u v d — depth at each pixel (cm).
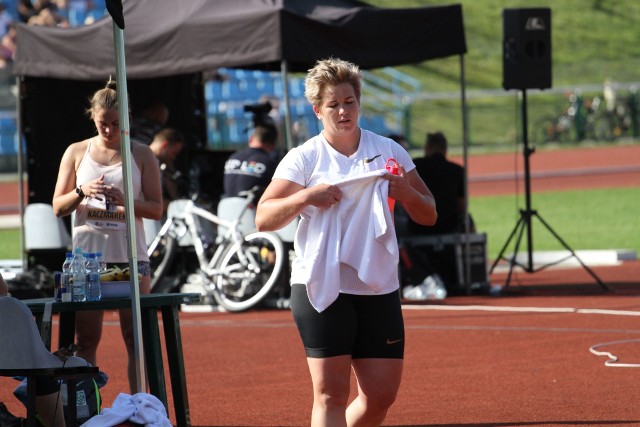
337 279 1323
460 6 3362
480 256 3522
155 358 1555
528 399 1952
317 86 1364
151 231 3372
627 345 2467
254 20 3047
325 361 1328
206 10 3166
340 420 1332
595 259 4294
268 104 3603
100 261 1805
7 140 10000
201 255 3325
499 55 13350
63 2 10200
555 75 13188
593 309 3028
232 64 3102
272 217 1332
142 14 3256
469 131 11356
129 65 3259
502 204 6694
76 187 1842
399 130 10988
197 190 3662
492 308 3125
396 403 1961
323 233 1333
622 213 5950
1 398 2073
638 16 14825
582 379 2111
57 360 1401
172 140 3456
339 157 1374
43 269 3297
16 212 7156
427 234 3534
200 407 1983
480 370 2239
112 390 2159
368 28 3191
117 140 1834
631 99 11306
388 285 1353
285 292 3322
